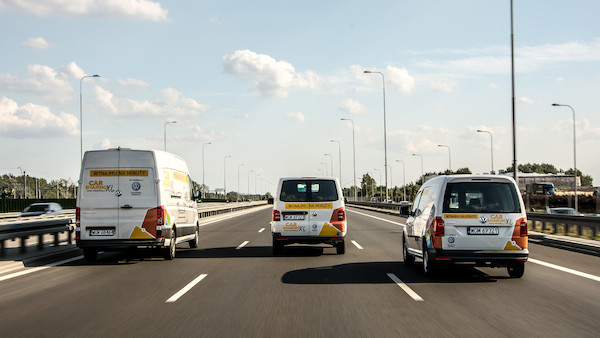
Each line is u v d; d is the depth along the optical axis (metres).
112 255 14.21
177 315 6.62
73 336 5.65
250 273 10.31
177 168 14.18
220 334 5.68
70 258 13.37
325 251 14.57
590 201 50.84
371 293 8.08
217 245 16.52
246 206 68.62
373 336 5.56
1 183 115.38
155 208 12.18
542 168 165.88
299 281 9.28
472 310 6.80
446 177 9.43
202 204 79.88
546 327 5.89
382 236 19.27
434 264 9.48
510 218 9.14
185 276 10.00
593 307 6.95
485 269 10.89
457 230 9.13
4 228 12.44
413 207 11.40
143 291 8.38
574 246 15.08
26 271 10.87
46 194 127.62
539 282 9.02
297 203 13.24
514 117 22.58
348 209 56.53
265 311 6.82
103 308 7.09
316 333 5.70
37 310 7.00
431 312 6.70
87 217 12.09
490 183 9.30
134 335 5.67
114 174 12.19
